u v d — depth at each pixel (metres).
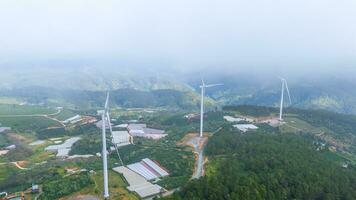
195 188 185.75
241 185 186.38
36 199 198.50
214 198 175.00
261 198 181.50
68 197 196.25
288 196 198.50
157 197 185.12
